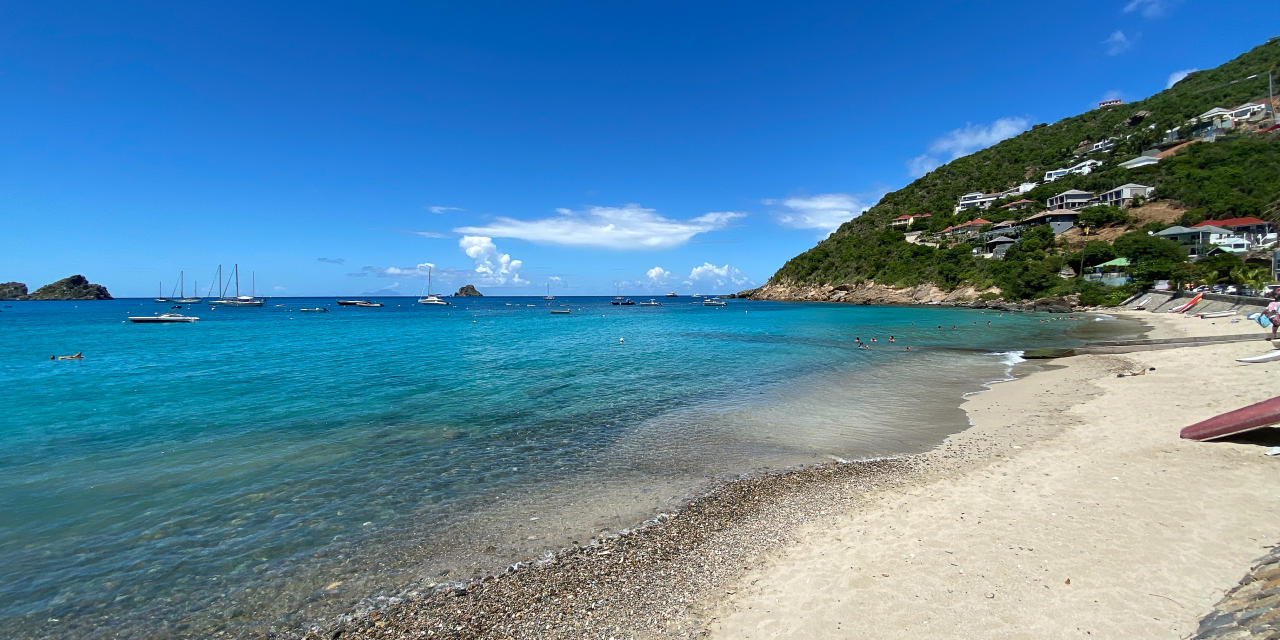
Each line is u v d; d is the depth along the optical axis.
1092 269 74.38
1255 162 79.62
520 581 6.69
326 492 9.79
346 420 15.12
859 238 128.88
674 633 5.45
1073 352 26.25
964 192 134.62
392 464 11.33
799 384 20.50
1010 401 16.33
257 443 12.84
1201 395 14.28
